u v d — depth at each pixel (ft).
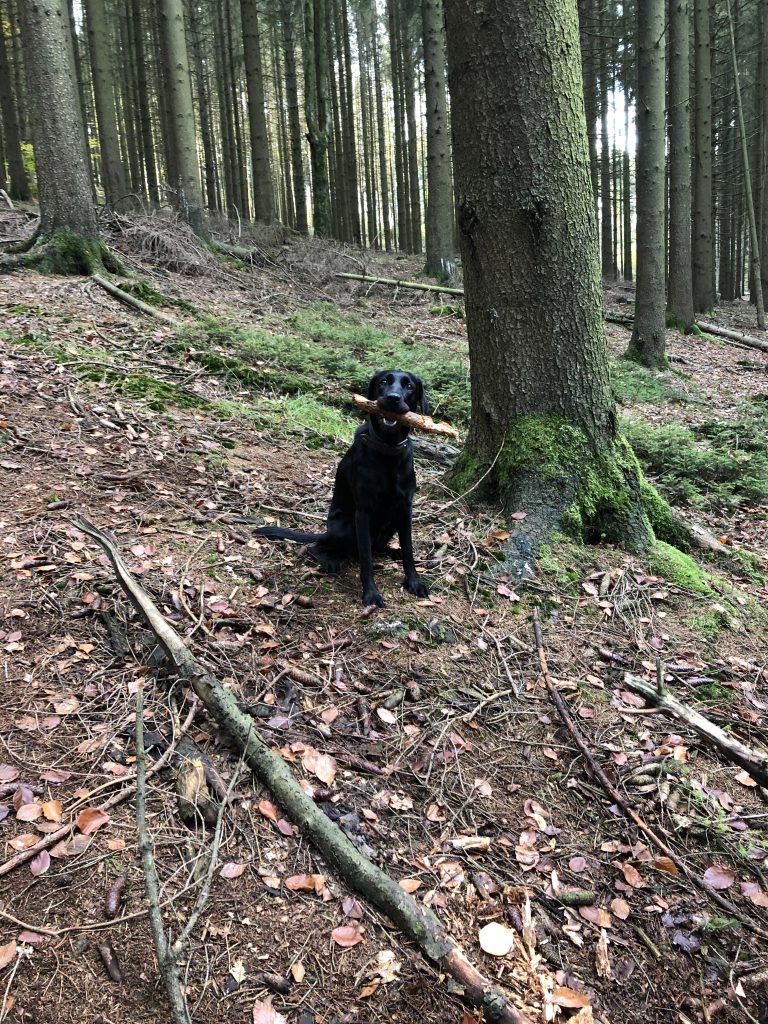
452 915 7.49
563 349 14.67
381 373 12.30
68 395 17.72
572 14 14.06
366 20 110.52
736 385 38.83
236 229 48.16
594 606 12.86
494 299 14.88
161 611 10.82
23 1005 5.89
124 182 51.60
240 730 8.73
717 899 8.16
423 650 11.20
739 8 72.02
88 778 8.05
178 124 40.34
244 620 11.16
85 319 24.13
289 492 16.25
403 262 66.80
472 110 14.19
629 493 14.92
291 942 6.82
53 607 10.56
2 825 7.34
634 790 9.39
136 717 8.55
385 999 6.54
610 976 7.26
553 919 7.68
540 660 11.28
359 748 9.30
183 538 13.12
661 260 38.27
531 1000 6.85
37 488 13.66
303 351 26.91
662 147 37.27
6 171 72.69
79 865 7.07
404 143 96.07
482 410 15.70
